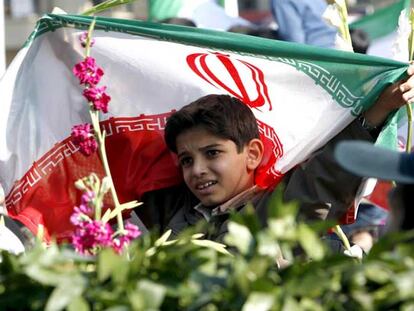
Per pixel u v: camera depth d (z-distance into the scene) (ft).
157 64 19.51
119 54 19.48
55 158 19.31
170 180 19.54
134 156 19.65
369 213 25.43
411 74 18.17
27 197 19.24
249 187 18.84
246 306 11.00
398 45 19.20
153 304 11.23
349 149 13.24
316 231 12.02
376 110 18.42
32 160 19.22
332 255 11.66
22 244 19.16
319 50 18.39
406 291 10.79
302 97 18.94
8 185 19.22
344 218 18.52
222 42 18.83
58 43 19.36
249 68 19.17
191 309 11.56
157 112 19.65
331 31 32.68
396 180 12.87
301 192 18.52
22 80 19.20
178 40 19.02
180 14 32.53
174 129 18.75
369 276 11.23
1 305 12.30
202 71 19.43
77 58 19.40
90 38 17.92
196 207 18.84
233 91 19.43
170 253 12.35
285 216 11.60
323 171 18.39
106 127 19.63
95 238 15.01
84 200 15.79
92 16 19.12
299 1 32.89
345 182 18.26
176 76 19.53
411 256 11.26
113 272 11.71
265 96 19.20
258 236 11.52
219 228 18.49
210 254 12.11
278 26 33.42
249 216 11.96
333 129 18.45
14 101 19.12
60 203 19.24
